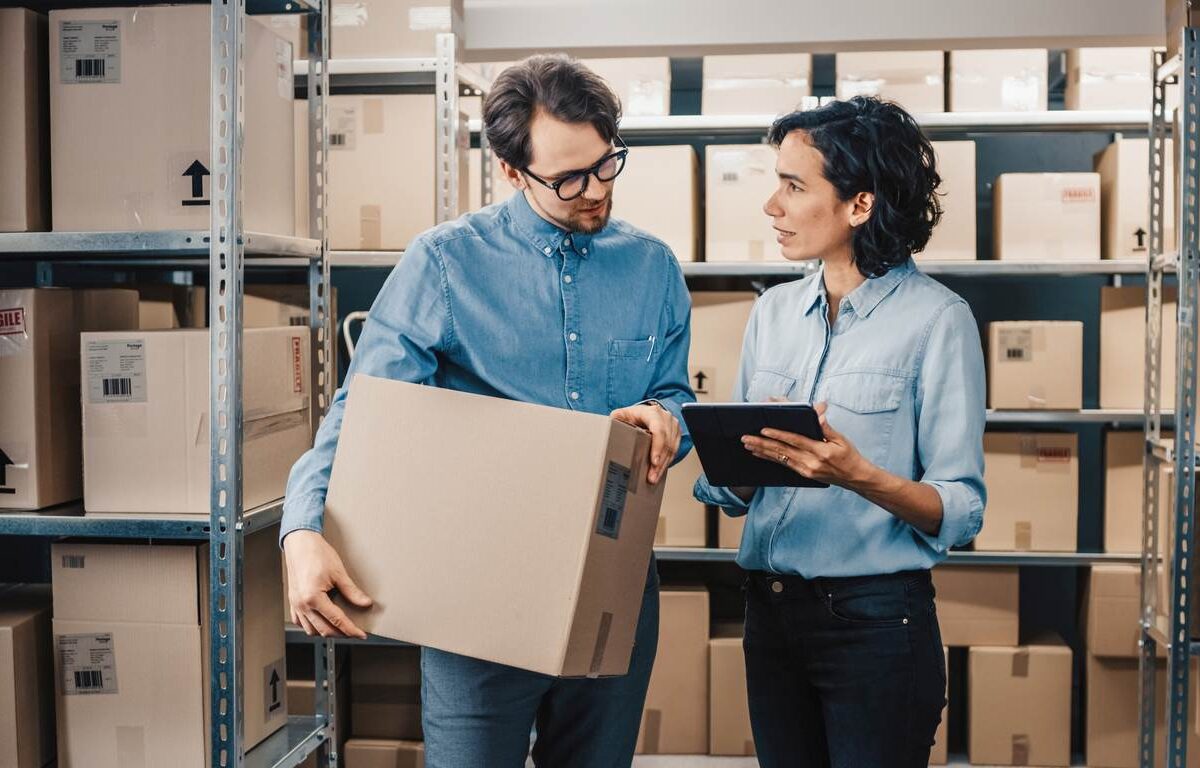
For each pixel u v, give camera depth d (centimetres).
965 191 310
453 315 140
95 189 173
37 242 169
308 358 197
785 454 142
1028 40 309
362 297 367
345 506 130
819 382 165
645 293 150
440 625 125
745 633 170
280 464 185
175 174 171
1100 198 324
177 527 168
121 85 172
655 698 324
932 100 312
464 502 126
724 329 317
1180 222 227
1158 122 261
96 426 174
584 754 150
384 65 272
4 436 178
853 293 163
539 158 132
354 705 307
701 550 316
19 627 178
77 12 172
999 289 362
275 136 187
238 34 164
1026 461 316
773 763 167
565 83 130
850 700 155
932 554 156
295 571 125
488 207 148
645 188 316
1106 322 315
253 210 179
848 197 159
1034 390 312
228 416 165
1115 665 316
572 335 143
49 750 185
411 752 300
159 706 175
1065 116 306
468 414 128
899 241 159
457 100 276
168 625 174
